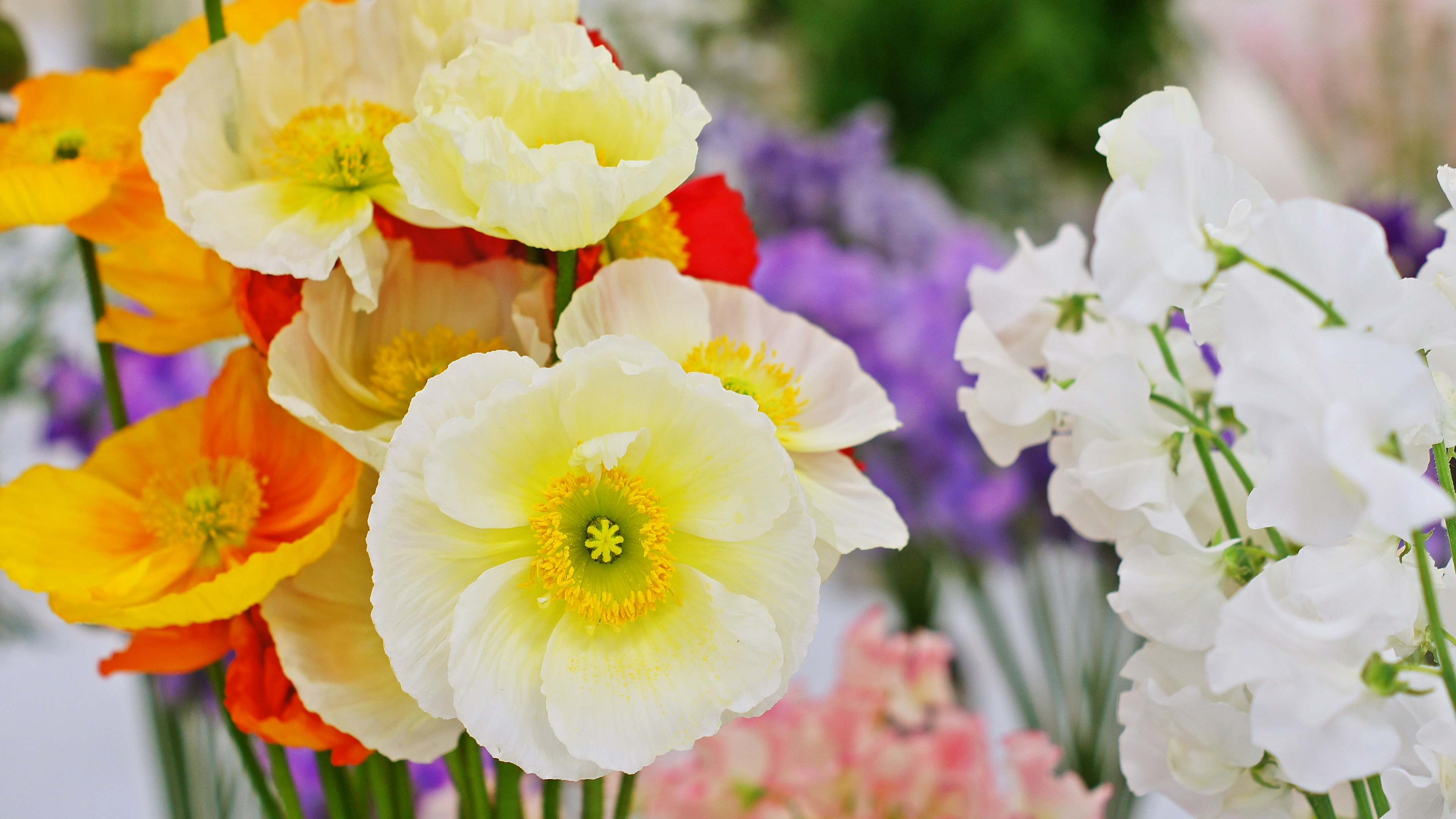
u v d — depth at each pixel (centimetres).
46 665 162
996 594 152
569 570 59
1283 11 284
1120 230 57
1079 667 102
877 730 85
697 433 59
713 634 60
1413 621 58
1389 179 258
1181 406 63
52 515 63
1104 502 64
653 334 62
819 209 133
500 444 59
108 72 68
